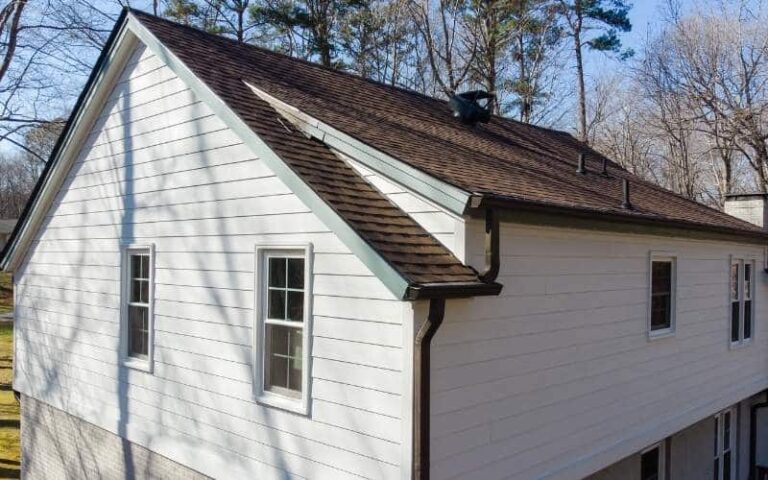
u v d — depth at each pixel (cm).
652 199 1109
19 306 1234
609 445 833
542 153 1212
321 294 651
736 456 1355
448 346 606
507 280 672
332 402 637
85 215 1039
